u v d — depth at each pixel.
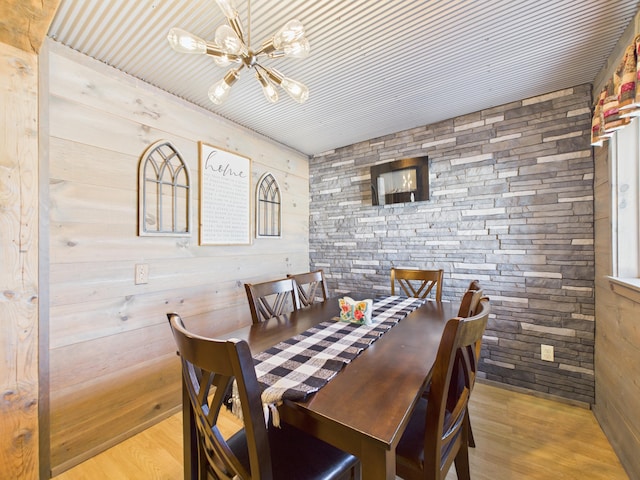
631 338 1.37
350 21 1.36
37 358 1.35
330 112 2.32
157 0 1.24
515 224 2.17
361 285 2.96
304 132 2.71
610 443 1.58
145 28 1.39
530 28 1.42
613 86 1.42
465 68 1.75
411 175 2.60
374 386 0.91
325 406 0.81
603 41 1.51
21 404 1.29
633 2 1.24
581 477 1.37
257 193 2.66
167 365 1.92
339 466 0.94
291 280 1.95
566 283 1.99
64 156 1.47
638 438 1.30
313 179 3.33
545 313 2.06
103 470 1.47
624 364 1.45
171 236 1.96
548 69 1.77
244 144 2.55
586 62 1.70
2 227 1.24
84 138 1.55
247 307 2.52
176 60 1.63
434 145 2.53
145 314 1.82
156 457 1.56
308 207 3.34
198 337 0.75
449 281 2.45
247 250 2.56
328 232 3.21
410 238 2.66
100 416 1.60
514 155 2.18
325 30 1.42
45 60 1.40
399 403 0.82
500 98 2.12
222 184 2.32
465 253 2.38
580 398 1.93
